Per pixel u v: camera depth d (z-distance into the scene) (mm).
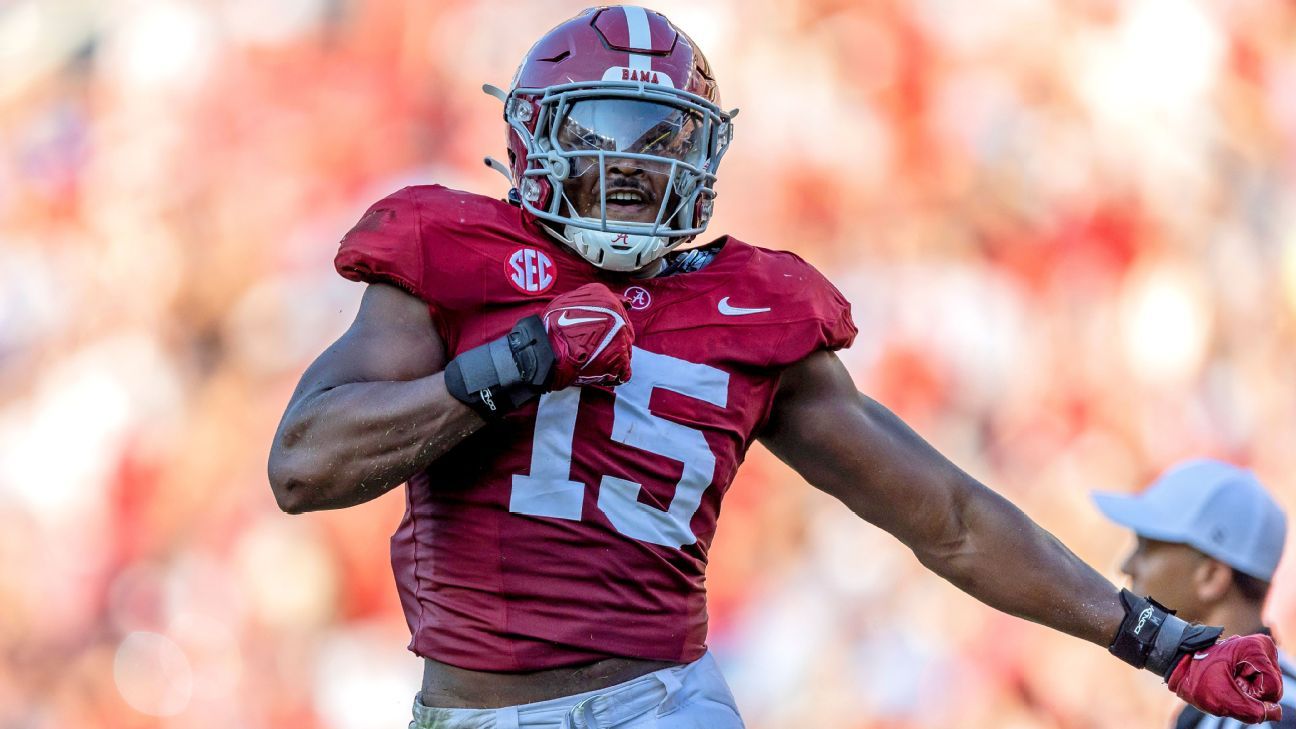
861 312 29328
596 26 7680
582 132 7496
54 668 25562
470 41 30766
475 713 7438
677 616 7621
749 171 30531
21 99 30406
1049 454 28609
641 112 7496
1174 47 32750
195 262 28875
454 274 7367
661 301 7656
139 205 29328
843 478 8188
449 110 30547
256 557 25828
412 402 6867
